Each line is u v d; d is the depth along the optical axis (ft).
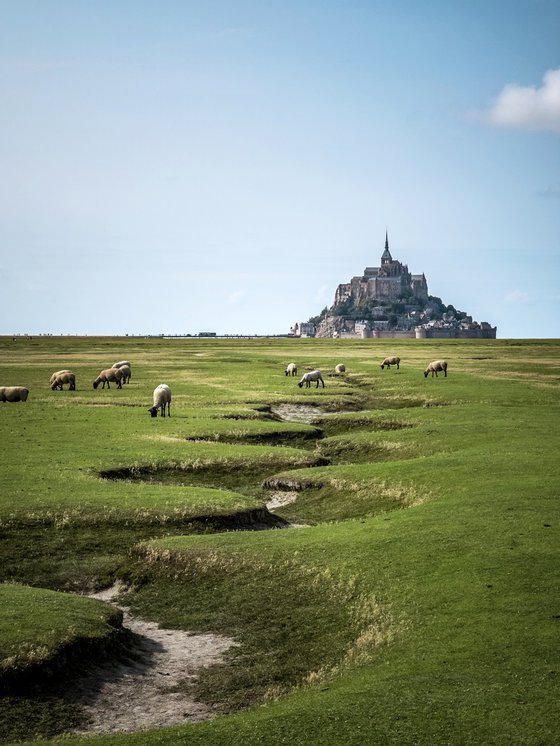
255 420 206.39
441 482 125.18
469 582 77.20
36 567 100.78
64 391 269.03
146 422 196.44
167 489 130.31
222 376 336.29
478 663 60.90
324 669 69.15
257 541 100.83
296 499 135.85
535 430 172.86
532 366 382.42
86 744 53.47
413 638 67.92
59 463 144.87
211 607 86.84
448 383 284.41
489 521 95.91
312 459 157.69
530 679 57.57
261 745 51.13
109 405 232.94
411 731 51.44
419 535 93.40
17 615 74.95
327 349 636.48
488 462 135.33
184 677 71.56
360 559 88.69
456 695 55.88
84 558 103.86
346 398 252.42
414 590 77.97
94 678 68.90
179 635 81.30
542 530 90.43
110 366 400.06
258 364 417.49
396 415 207.72
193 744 52.24
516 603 71.10
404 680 59.21
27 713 62.64
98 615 77.92
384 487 128.67
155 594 92.22
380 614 75.15
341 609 79.56
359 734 51.42
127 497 123.03
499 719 52.24
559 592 72.54
